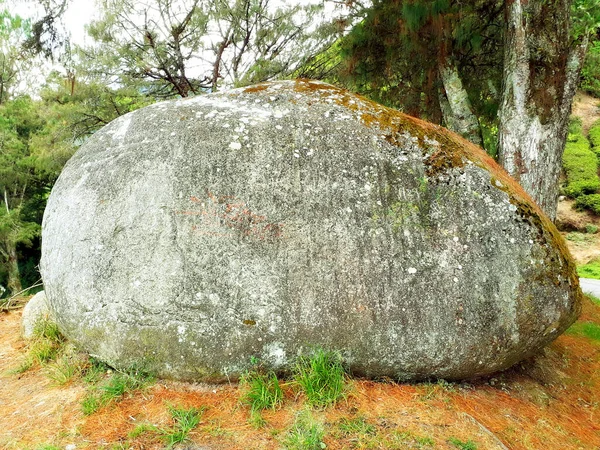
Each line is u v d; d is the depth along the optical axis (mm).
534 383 3438
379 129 3166
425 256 2787
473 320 2766
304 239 2779
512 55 4602
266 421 2463
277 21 11805
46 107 14031
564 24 4438
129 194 2955
